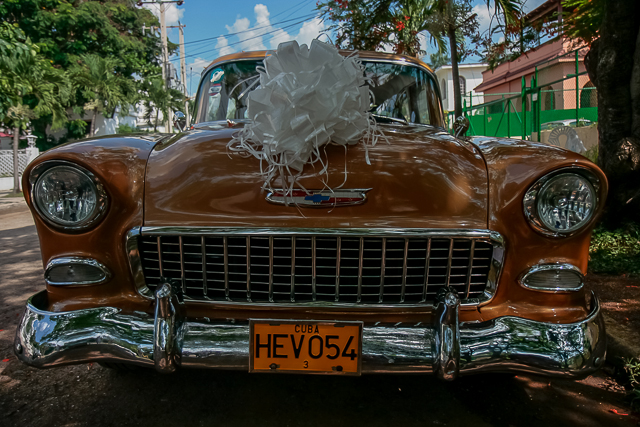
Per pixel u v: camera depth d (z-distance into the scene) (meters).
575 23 6.14
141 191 1.77
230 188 1.73
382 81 2.91
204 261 1.74
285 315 1.78
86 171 1.71
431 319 1.71
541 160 1.76
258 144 1.81
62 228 1.73
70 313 1.70
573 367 1.63
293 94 1.68
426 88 3.00
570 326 1.69
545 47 15.11
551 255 1.78
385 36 7.44
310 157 1.72
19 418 2.04
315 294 1.74
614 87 4.37
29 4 19.14
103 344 1.63
